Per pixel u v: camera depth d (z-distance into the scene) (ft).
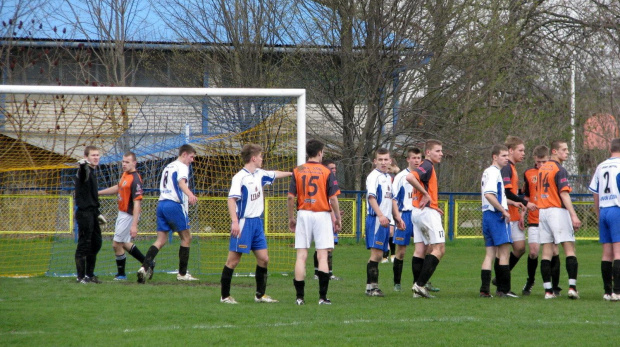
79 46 264.52
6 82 266.98
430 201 104.99
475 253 195.21
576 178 250.16
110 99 171.32
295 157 161.17
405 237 116.57
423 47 243.19
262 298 99.71
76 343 69.77
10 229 195.11
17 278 129.49
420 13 243.60
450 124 251.80
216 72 264.93
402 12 241.14
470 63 247.91
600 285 127.24
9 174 192.85
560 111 270.26
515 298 107.65
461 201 224.74
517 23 259.60
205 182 179.93
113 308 91.71
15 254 170.30
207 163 177.37
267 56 264.11
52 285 116.98
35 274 138.51
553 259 112.98
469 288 122.72
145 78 280.51
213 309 91.20
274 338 73.05
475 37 246.68
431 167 104.83
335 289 119.85
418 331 77.61
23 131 169.48
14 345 68.74
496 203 105.91
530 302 101.96
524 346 70.33
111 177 190.60
